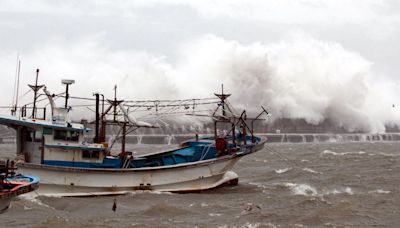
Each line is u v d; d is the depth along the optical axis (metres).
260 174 66.19
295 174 65.44
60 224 31.02
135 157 44.53
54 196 38.88
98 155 41.56
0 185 27.70
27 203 36.59
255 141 48.50
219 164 44.72
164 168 41.94
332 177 60.59
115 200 37.09
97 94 44.28
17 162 37.59
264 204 39.50
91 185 39.94
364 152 124.75
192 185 43.78
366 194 44.56
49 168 38.44
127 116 43.47
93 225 31.03
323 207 37.38
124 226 30.86
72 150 40.62
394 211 36.62
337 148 164.38
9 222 31.39
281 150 147.50
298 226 31.70
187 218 33.84
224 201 40.53
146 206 37.47
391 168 73.12
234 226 31.25
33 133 40.28
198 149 46.44
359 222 33.19
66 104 41.75
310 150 145.38
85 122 41.81
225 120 47.31
